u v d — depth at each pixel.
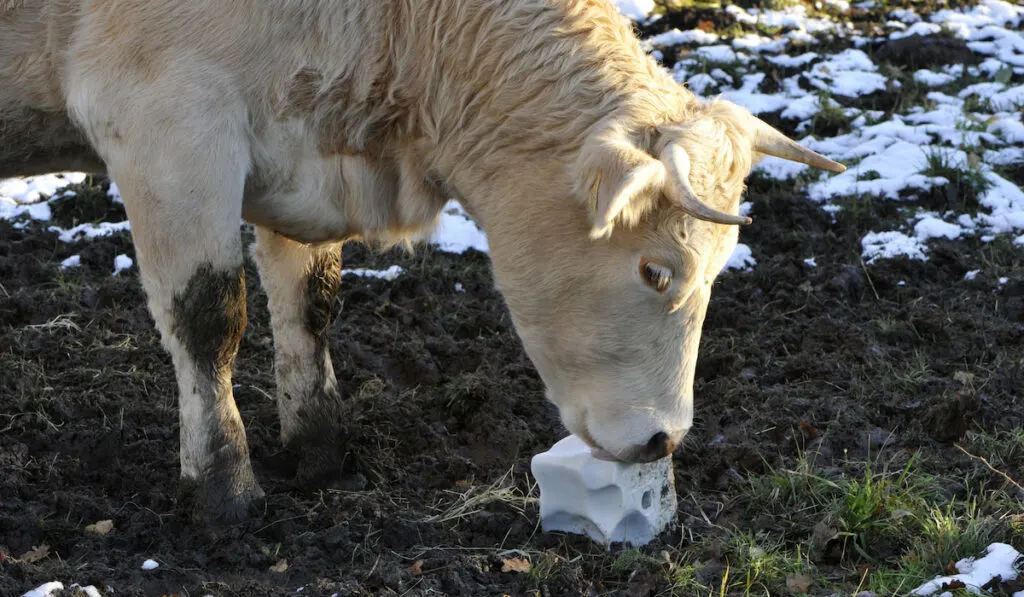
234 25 4.71
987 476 5.51
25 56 4.88
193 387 4.98
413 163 5.11
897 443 5.91
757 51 11.22
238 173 4.82
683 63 10.83
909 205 8.84
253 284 7.65
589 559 4.93
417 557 4.93
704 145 4.42
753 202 8.83
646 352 4.67
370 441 5.92
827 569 4.90
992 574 4.53
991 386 6.39
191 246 4.79
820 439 5.88
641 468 4.98
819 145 9.66
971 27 12.03
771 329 7.21
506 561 4.81
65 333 6.90
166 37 4.70
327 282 5.60
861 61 11.16
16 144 5.11
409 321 7.27
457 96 4.88
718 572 4.80
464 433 6.06
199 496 5.02
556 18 4.81
